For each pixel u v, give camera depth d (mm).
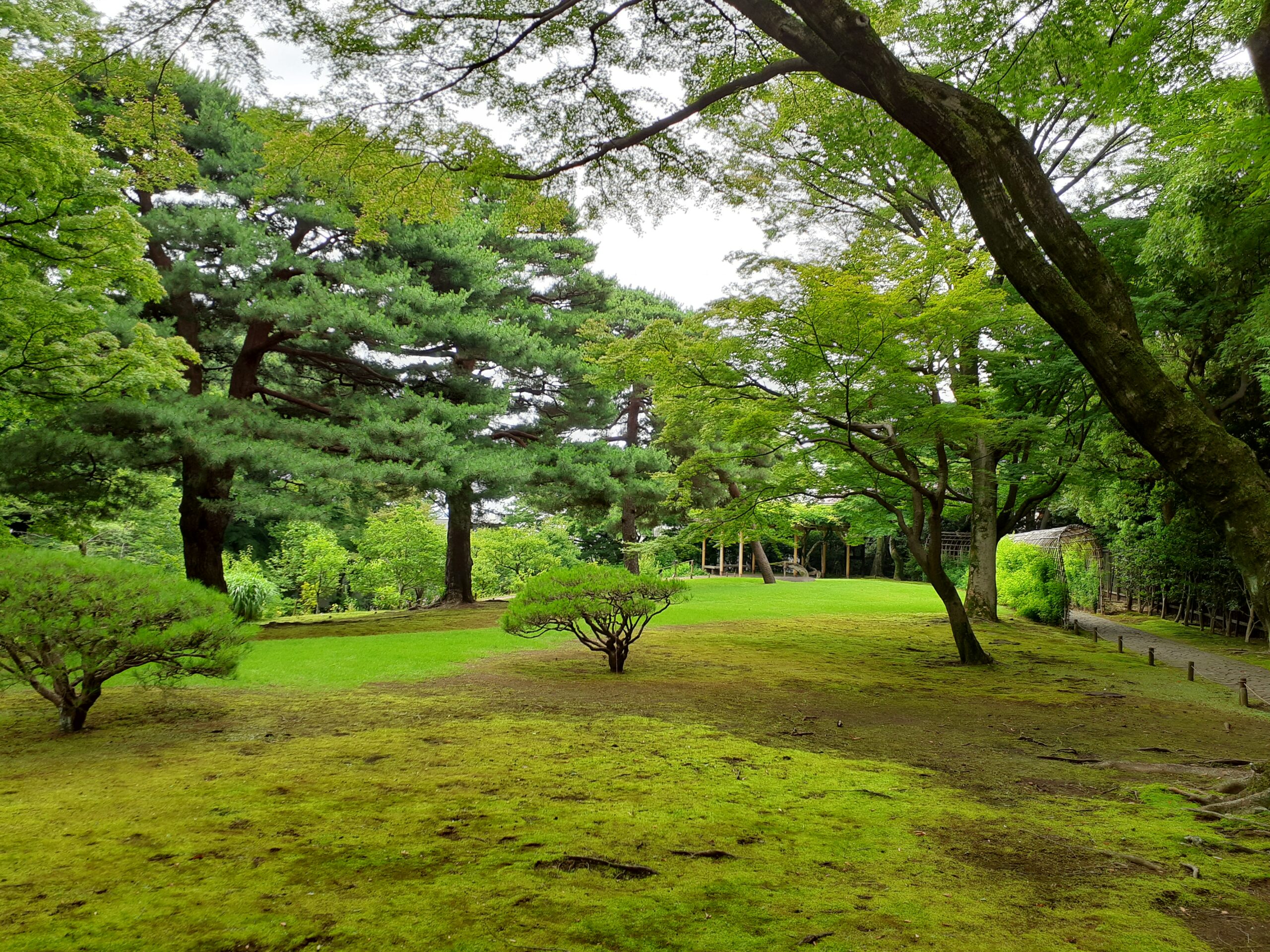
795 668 10797
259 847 3541
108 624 5758
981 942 2734
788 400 10297
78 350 11422
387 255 17484
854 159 14648
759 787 4859
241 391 16734
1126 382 3201
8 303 10758
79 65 5586
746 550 47000
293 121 5988
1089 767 5758
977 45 6801
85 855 3408
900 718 7609
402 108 5762
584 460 20750
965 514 21922
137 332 12109
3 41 8539
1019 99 7141
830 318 8789
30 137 8734
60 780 4680
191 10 5016
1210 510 3117
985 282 10570
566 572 9844
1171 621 20328
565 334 23109
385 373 17844
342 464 14055
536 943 2646
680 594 10164
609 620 10016
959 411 10172
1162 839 3977
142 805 4168
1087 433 15203
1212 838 3955
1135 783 5258
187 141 14672
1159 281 12797
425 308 16672
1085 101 8453
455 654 11242
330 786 4613
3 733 6102
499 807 4242
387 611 22594
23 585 5500
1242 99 7941
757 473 25016
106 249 10578
